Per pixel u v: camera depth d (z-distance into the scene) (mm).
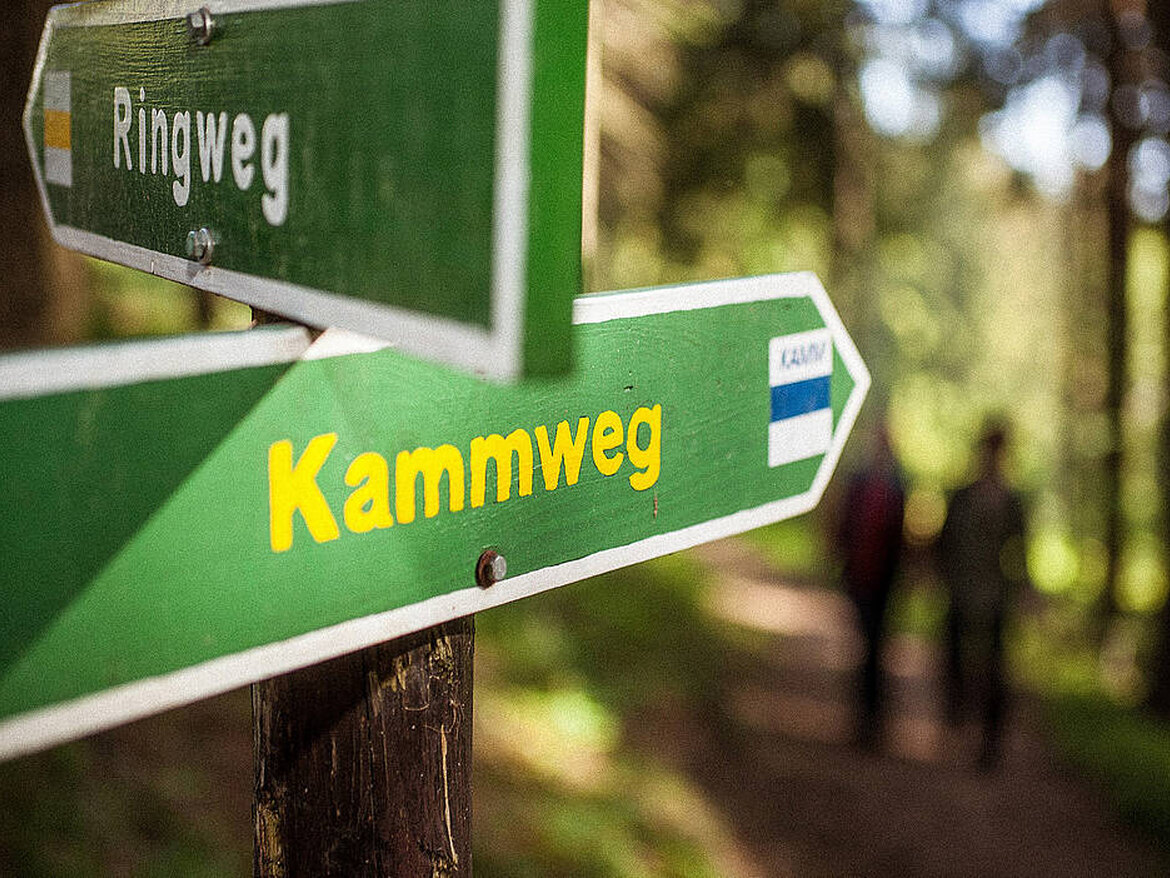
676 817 5477
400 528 1136
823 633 11398
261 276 1055
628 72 8148
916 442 29312
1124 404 14891
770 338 1535
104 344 938
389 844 1313
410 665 1304
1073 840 6492
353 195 923
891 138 15477
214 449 999
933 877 5785
